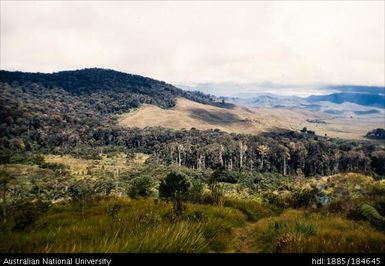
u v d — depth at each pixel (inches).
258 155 6525.6
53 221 485.7
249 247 366.3
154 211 517.7
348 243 288.8
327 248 272.8
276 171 6136.8
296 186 3531.0
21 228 403.2
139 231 260.4
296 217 634.2
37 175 4060.0
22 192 2691.9
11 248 224.7
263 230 439.8
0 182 916.0
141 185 1070.4
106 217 475.5
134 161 7052.2
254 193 2792.8
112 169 5738.2
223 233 396.8
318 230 379.6
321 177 4948.3
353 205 713.0
